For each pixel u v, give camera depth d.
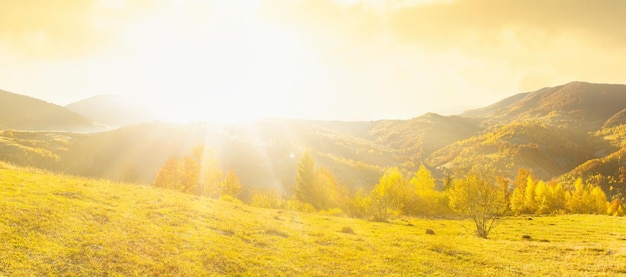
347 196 88.38
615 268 23.17
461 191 51.16
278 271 18.42
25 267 12.37
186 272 15.70
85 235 16.66
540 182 96.00
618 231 48.72
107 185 32.53
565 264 24.44
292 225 33.44
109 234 17.64
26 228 15.64
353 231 34.75
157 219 22.97
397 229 44.00
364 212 76.50
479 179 50.50
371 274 19.95
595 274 21.69
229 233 24.48
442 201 91.50
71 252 14.52
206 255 18.34
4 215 16.23
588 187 116.81
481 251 28.92
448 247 28.64
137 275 14.17
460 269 22.25
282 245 24.08
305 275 18.53
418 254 25.62
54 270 12.75
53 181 27.09
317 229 33.44
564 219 67.44
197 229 22.97
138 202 27.02
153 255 16.61
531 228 55.00
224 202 41.34
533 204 96.94
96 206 22.20
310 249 24.02
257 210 41.34
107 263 14.44
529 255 27.64
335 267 20.66
